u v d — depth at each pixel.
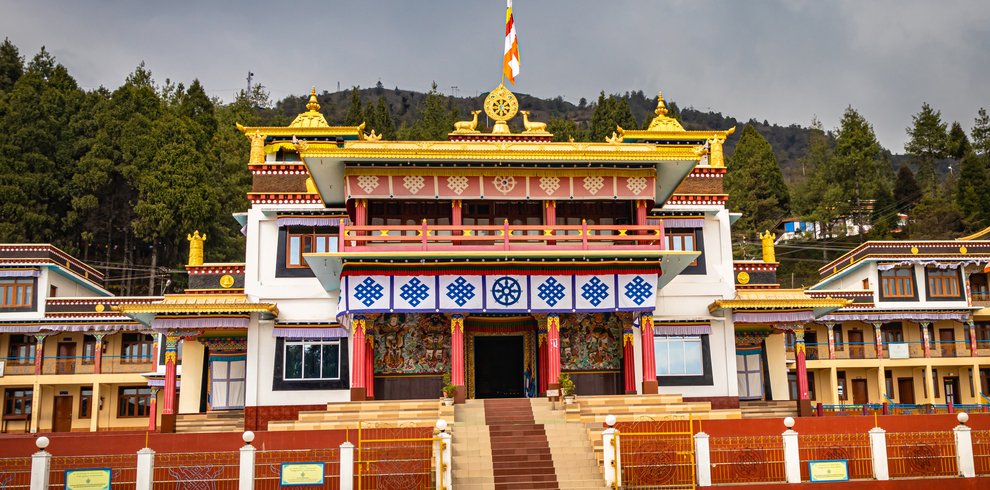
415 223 37.84
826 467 28.45
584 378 39.84
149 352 63.97
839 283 73.06
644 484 27.84
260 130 45.38
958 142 129.88
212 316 39.44
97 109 87.62
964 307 67.31
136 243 86.88
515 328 40.59
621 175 37.78
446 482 26.81
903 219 113.62
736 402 41.34
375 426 30.27
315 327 40.75
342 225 35.62
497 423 32.53
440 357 39.56
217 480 27.39
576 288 36.34
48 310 62.16
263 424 39.81
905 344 67.06
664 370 41.38
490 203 38.44
